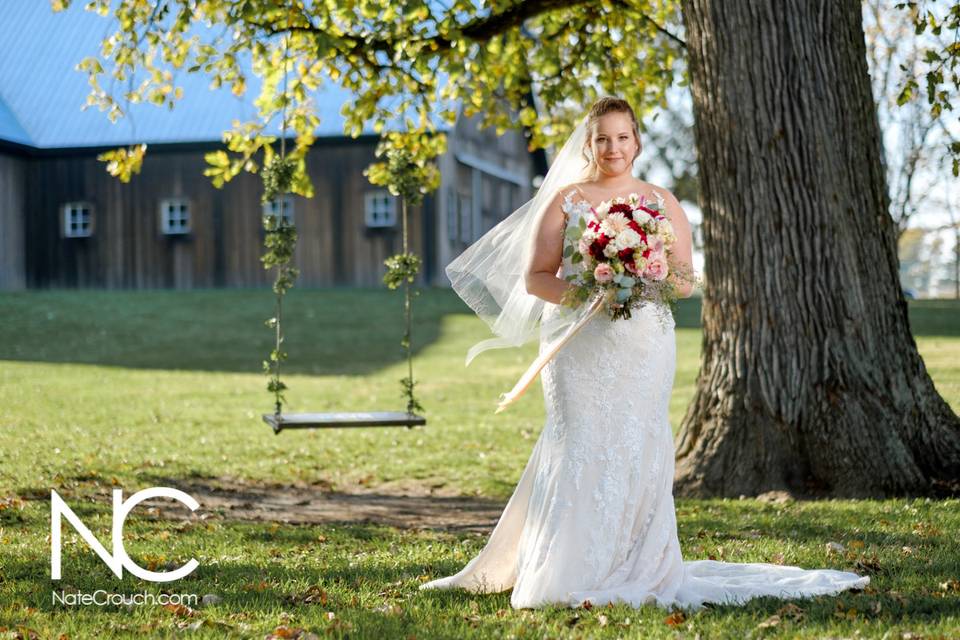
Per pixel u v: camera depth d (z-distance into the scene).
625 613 4.47
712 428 8.39
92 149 29.75
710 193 8.37
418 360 20.45
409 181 9.24
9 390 15.98
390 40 9.43
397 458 11.33
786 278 8.12
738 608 4.65
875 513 7.12
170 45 10.22
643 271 4.61
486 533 7.24
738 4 8.09
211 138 29.12
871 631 4.21
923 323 25.11
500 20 9.82
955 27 8.77
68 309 25.38
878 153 8.38
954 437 8.16
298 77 10.45
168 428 13.00
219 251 29.83
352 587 5.26
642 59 11.55
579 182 4.98
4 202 29.67
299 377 18.36
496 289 5.23
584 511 4.70
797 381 8.10
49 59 32.12
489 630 4.32
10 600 4.96
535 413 14.82
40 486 8.84
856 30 8.30
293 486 9.83
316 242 29.52
